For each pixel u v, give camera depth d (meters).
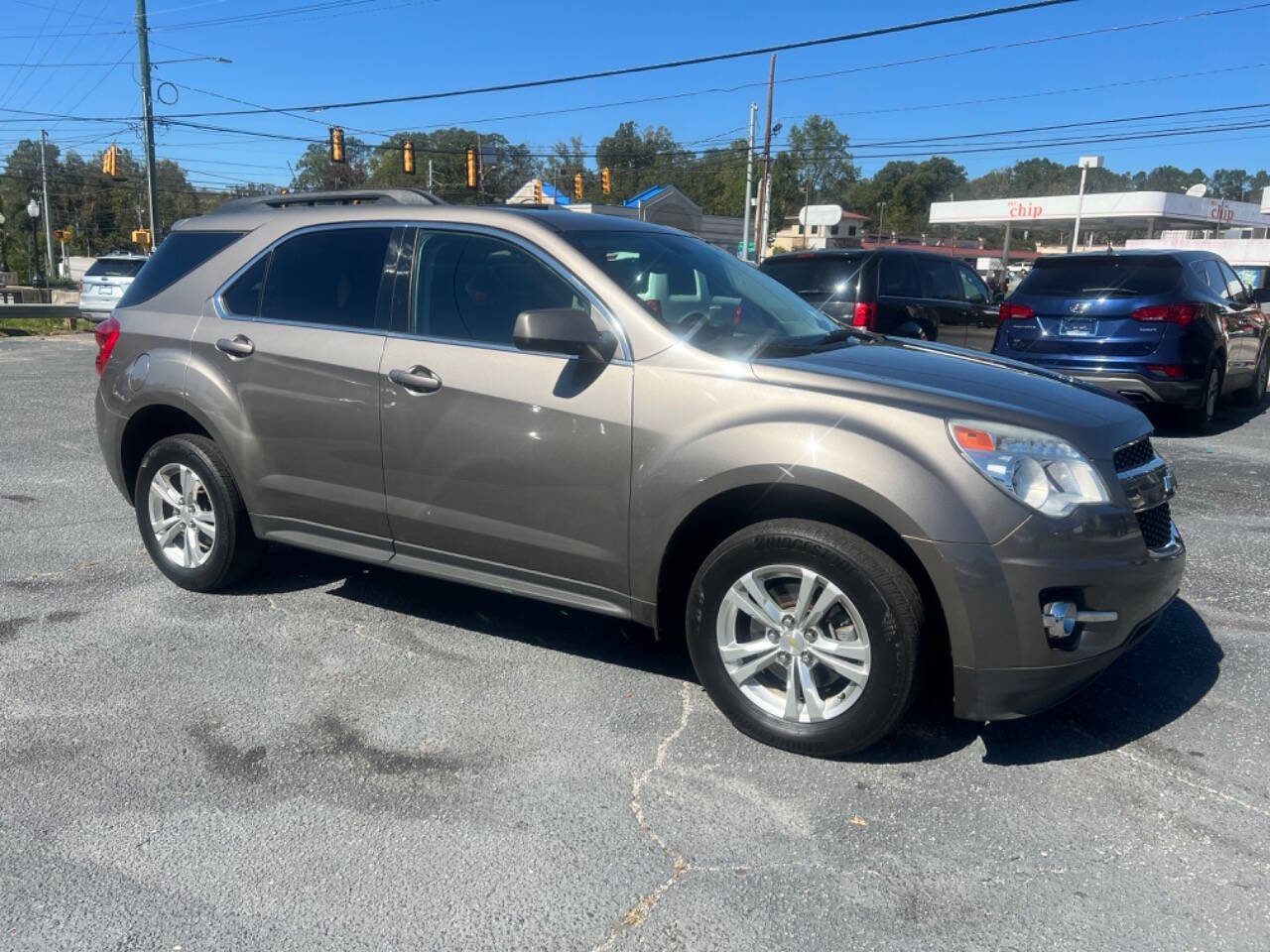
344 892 2.77
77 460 8.02
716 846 2.96
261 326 4.56
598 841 2.99
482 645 4.43
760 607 3.46
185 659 4.25
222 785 3.29
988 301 11.86
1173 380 8.66
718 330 3.83
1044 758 3.45
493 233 4.08
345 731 3.65
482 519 3.98
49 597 4.95
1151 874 2.82
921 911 2.67
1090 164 36.28
